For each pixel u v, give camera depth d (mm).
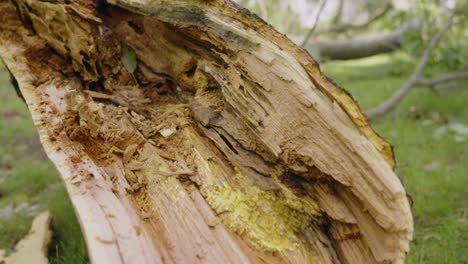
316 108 1673
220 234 1615
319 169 1705
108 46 2332
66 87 2291
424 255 2396
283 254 1681
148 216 1688
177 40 2129
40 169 3812
